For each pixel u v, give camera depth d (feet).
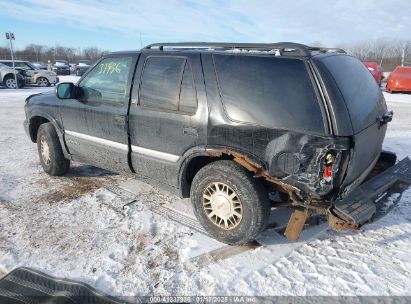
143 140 12.21
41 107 15.98
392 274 9.43
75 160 15.44
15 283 8.97
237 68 10.23
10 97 49.96
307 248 10.65
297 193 9.49
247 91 9.93
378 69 67.00
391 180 10.83
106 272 9.50
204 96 10.57
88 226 11.85
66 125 15.03
